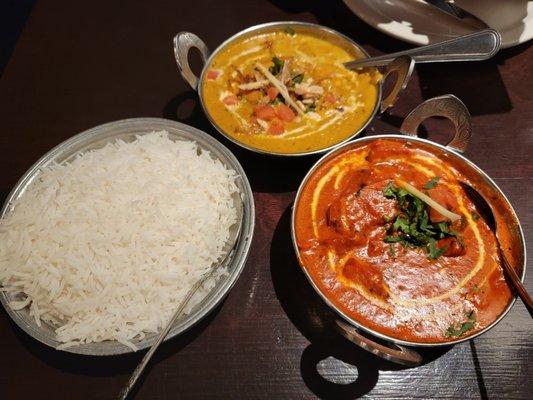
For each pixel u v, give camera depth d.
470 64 0.45
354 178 0.34
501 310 0.29
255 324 0.32
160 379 0.30
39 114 0.42
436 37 0.44
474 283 0.30
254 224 0.33
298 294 0.33
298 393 0.29
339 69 0.42
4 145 0.40
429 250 0.31
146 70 0.45
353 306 0.29
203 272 0.31
